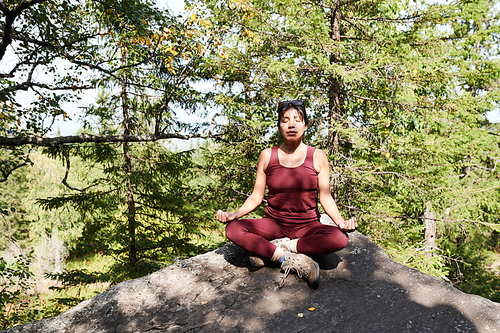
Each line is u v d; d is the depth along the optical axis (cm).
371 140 696
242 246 229
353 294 203
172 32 570
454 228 1112
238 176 790
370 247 258
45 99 600
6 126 587
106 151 787
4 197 1362
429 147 676
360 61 690
